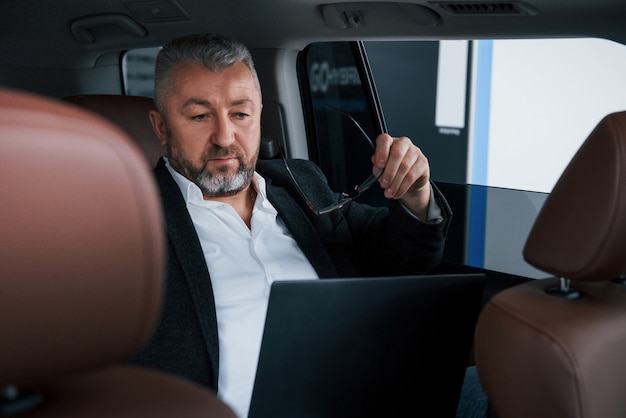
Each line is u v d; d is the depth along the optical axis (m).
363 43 3.36
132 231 0.56
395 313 1.14
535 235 1.17
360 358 1.14
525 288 1.21
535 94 9.66
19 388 0.60
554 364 1.06
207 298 1.49
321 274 1.72
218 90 1.60
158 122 1.70
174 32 2.74
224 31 2.69
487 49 10.51
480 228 2.89
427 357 1.22
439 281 1.16
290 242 1.74
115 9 2.63
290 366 1.09
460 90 10.70
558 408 1.08
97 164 0.55
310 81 2.99
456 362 1.26
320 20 2.46
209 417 0.64
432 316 1.18
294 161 1.93
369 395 1.18
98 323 0.56
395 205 1.75
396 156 1.59
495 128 10.46
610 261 1.10
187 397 0.65
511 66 10.08
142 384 0.65
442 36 2.30
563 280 1.17
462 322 1.23
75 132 0.55
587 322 1.09
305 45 2.82
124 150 0.56
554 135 9.58
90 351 0.57
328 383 1.13
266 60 2.83
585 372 1.06
